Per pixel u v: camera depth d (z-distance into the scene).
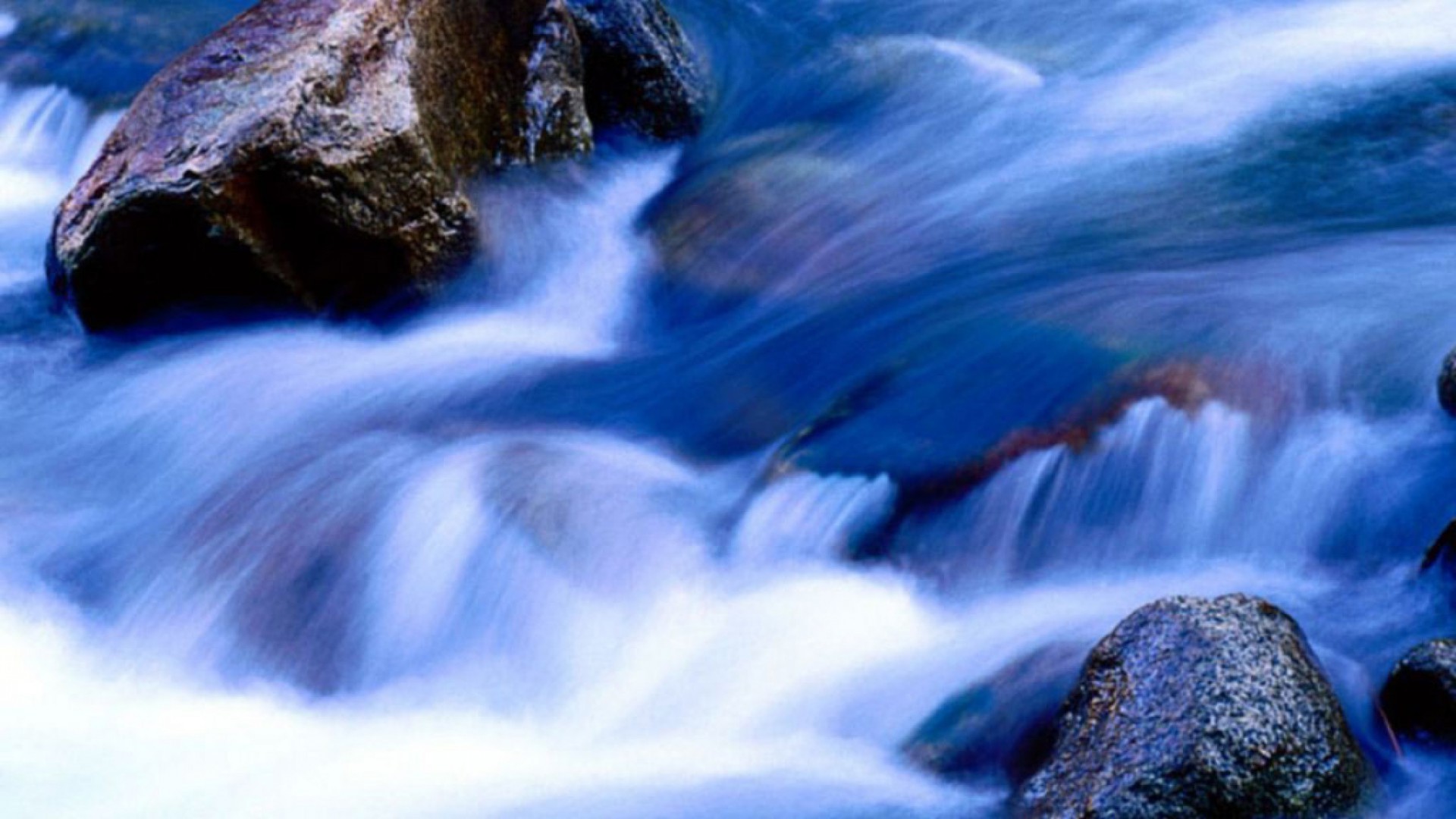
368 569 6.52
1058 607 5.89
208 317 7.99
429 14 8.19
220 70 7.82
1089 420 6.36
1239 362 6.56
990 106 9.98
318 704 6.16
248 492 7.03
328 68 7.61
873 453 6.43
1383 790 4.73
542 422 7.45
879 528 6.21
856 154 9.57
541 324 8.40
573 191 9.05
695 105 10.08
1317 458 6.18
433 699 6.09
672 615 6.15
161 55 11.71
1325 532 6.03
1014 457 6.25
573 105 9.15
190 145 7.46
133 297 7.93
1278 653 4.76
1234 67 10.23
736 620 6.07
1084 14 11.38
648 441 7.25
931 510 6.20
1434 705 4.86
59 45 11.87
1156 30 11.02
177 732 6.00
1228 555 6.08
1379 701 5.06
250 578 6.62
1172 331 6.83
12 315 8.61
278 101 7.43
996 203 8.80
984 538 6.14
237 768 5.75
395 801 5.51
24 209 10.64
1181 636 4.82
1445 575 5.53
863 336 7.53
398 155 7.71
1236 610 4.93
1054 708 5.18
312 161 7.44
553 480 6.65
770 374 7.52
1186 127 9.40
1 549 6.91
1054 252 8.12
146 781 5.68
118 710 6.14
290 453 7.28
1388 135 9.04
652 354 8.12
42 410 7.82
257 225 7.54
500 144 8.73
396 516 6.62
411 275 7.99
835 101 10.35
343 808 5.48
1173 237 8.12
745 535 6.39
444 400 7.66
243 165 7.37
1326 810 4.50
